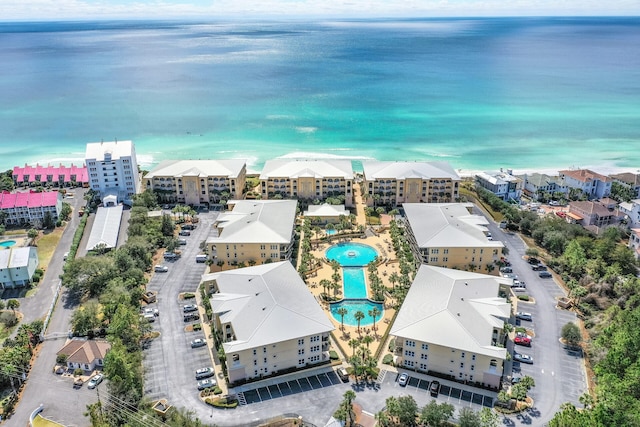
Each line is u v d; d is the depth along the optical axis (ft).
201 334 483.51
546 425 376.48
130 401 385.29
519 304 534.78
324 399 403.95
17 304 508.53
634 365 403.13
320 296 547.49
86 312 476.13
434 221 627.05
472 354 413.18
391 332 433.07
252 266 564.30
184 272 595.06
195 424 363.56
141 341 470.80
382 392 411.54
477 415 368.48
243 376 422.82
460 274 517.55
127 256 571.69
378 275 589.73
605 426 351.67
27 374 426.92
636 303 506.48
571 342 469.98
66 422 378.94
